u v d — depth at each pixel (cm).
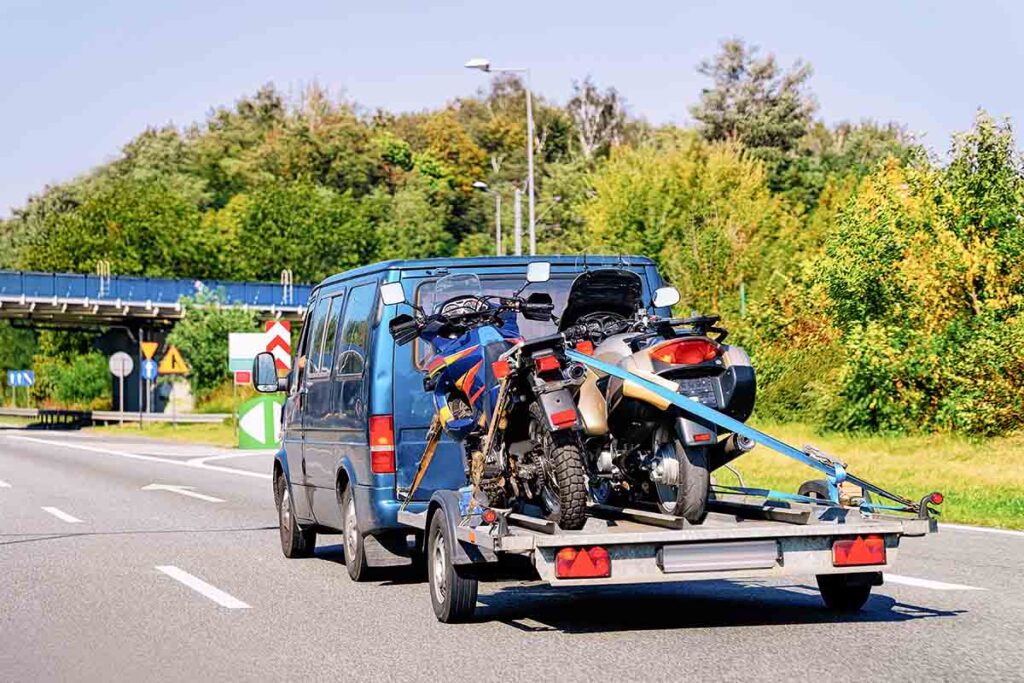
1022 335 3578
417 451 1579
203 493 3153
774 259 5516
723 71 14400
